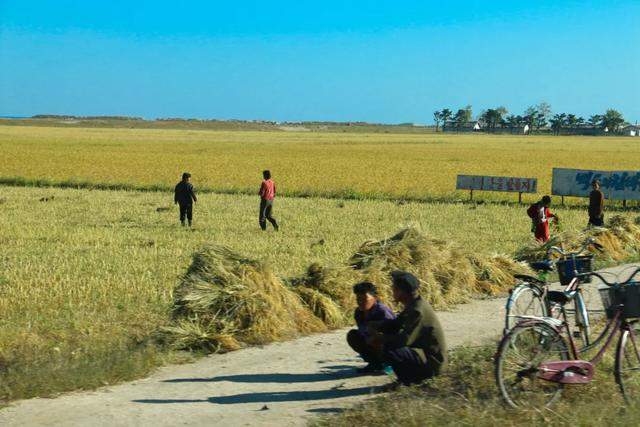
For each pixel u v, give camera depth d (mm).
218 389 6961
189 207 21406
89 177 39594
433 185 37625
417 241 11727
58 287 11734
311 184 37438
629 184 30062
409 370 6785
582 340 7348
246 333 8906
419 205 29391
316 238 18984
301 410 6266
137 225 21719
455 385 6648
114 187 36625
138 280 12414
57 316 9977
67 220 22656
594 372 6523
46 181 37656
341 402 6523
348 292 10289
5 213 24359
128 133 130250
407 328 6797
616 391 6387
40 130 136625
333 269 10516
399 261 11273
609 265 14484
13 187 36031
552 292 7156
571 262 7254
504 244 18141
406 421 5645
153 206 27672
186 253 15766
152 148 76500
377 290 10539
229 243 17531
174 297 9523
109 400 6559
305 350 8523
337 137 133250
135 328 9414
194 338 8547
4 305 10500
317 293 9953
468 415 5648
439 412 5793
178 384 7141
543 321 6266
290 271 13547
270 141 106188
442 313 10570
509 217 25016
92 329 9273
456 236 19734
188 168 47469
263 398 6656
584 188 30953
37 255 15281
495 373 6062
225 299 9117
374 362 7484
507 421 5609
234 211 26344
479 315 10414
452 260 11852
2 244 17078
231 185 35969
